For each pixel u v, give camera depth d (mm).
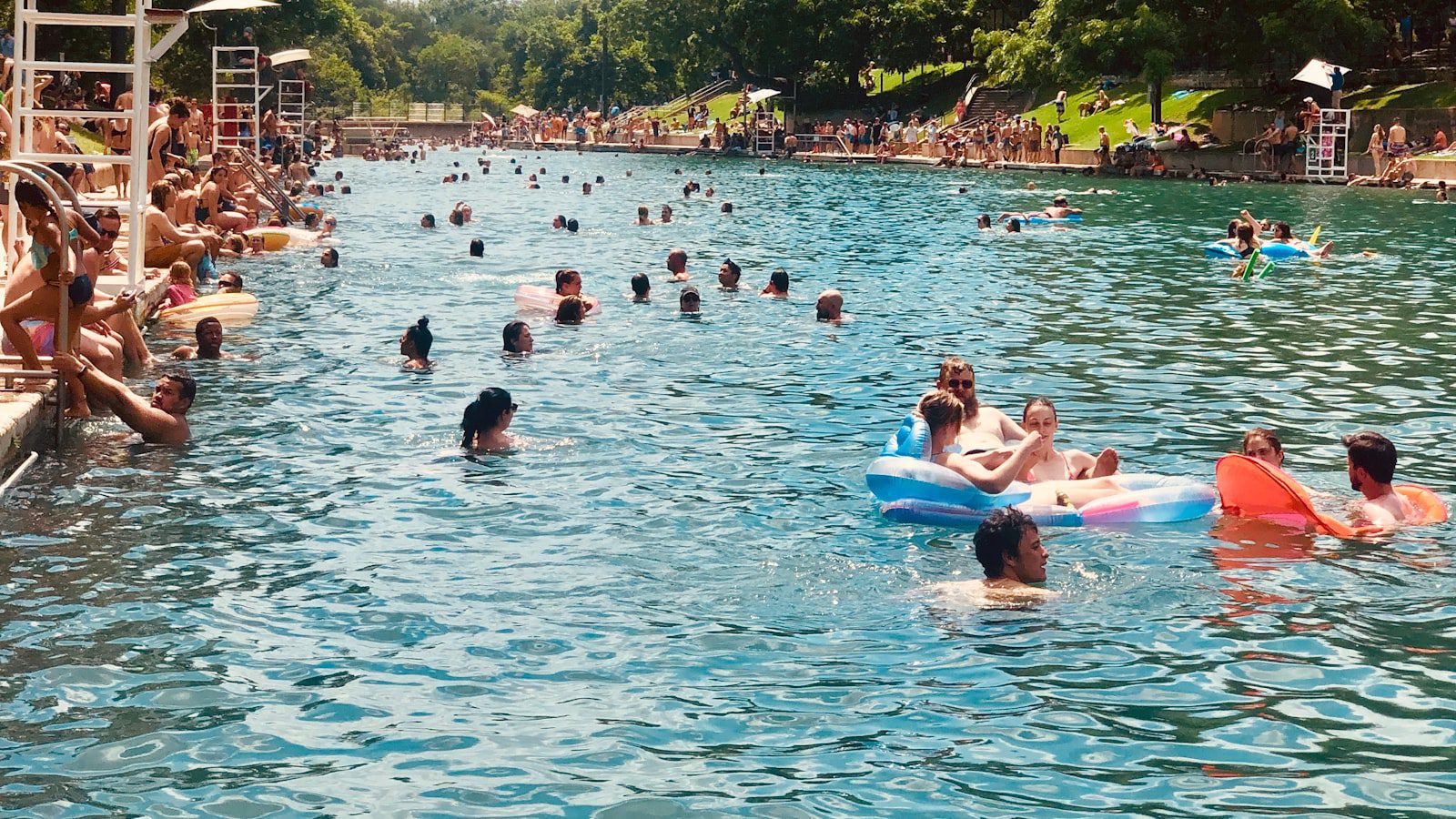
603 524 8562
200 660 6434
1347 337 15664
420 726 5781
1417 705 6000
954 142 60719
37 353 10836
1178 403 12234
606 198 40219
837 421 11453
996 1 73438
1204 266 22828
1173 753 5566
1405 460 10242
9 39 29047
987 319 16938
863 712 5949
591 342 14945
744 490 9352
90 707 5914
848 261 23547
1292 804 5129
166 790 5219
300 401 11883
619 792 5238
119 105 22891
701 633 6828
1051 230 29516
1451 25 52938
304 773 5367
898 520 8711
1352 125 48531
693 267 22625
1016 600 7297
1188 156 50531
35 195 10414
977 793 5246
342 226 29734
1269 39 52000
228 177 26766
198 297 17625
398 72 186125
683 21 95812
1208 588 7484
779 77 84312
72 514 8625
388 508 8852
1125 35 54281
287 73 81688
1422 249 25250
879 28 78812
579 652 6582
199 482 9391
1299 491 8594
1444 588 7477
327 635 6754
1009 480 8859
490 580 7562
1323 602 7258
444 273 21203
